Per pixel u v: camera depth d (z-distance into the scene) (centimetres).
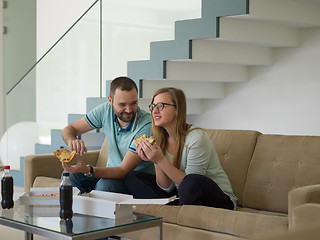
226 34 421
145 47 483
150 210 271
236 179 297
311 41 488
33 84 537
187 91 513
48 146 514
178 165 281
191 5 460
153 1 478
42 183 331
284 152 283
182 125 282
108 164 331
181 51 434
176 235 254
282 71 512
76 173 306
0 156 572
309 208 197
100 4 484
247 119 544
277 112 518
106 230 202
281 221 222
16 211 235
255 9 404
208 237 241
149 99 495
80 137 477
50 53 521
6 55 698
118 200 239
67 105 508
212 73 497
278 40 473
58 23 788
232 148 305
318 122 484
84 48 495
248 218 229
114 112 322
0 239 336
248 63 491
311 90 488
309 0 441
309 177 267
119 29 490
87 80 492
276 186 278
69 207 216
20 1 691
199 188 258
